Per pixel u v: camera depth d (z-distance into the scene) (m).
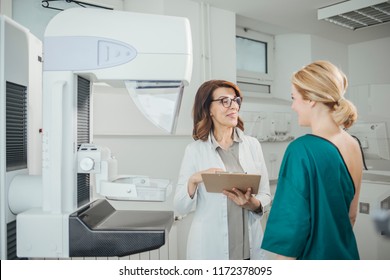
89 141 1.04
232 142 1.50
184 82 0.87
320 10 2.35
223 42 2.35
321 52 3.12
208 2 2.21
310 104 0.92
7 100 0.93
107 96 1.89
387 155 2.21
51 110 0.85
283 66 3.19
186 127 2.13
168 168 2.09
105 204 1.06
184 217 2.13
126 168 1.95
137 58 0.84
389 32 2.98
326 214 0.84
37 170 1.19
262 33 3.08
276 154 2.84
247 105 2.56
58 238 0.82
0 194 0.90
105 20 0.86
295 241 0.84
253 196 1.28
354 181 0.93
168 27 0.86
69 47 0.85
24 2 1.80
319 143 0.88
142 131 1.97
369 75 3.27
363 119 2.26
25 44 1.06
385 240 2.10
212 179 1.15
